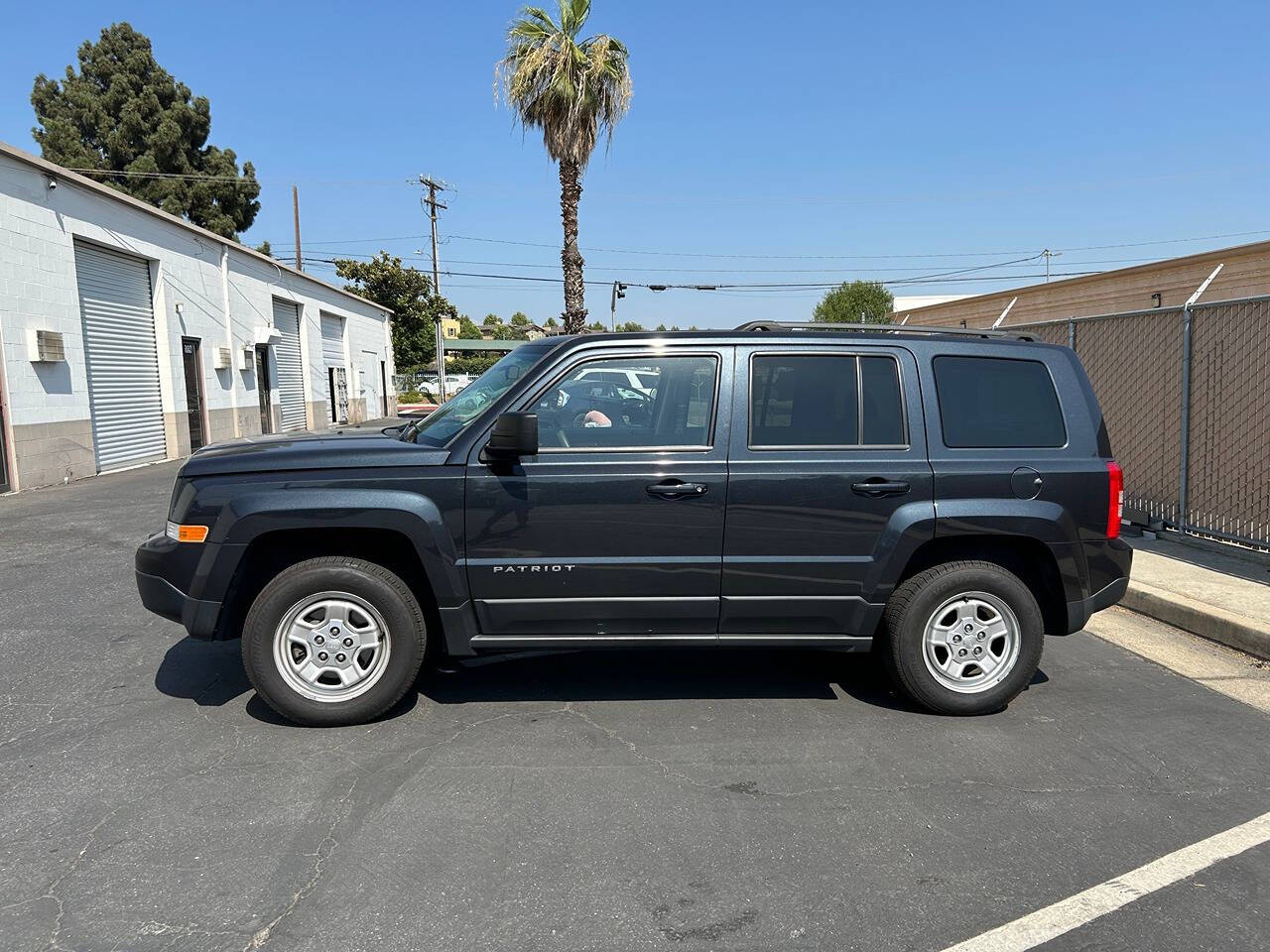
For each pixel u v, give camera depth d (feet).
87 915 9.17
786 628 14.60
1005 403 15.06
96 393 50.90
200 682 16.17
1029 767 12.93
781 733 14.10
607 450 14.10
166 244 58.75
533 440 13.08
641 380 14.43
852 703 15.44
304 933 8.91
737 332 14.80
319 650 13.92
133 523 33.40
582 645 14.43
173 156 119.34
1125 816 11.48
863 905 9.49
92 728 14.08
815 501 14.15
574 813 11.43
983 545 15.19
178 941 8.77
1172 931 9.09
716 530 14.07
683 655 18.08
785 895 9.66
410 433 15.89
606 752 13.33
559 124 60.70
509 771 12.66
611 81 61.05
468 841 10.72
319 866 10.14
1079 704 15.44
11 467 42.06
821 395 14.65
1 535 30.96
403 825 11.08
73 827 10.96
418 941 8.81
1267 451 23.59
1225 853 10.60
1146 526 28.27
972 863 10.35
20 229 42.93
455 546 13.75
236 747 13.38
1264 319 23.52
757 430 14.38
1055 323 32.65
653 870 10.13
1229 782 12.46
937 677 14.62
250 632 13.70
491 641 14.23
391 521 13.56
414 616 13.97
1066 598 14.89
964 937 8.98
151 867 10.09
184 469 14.10
